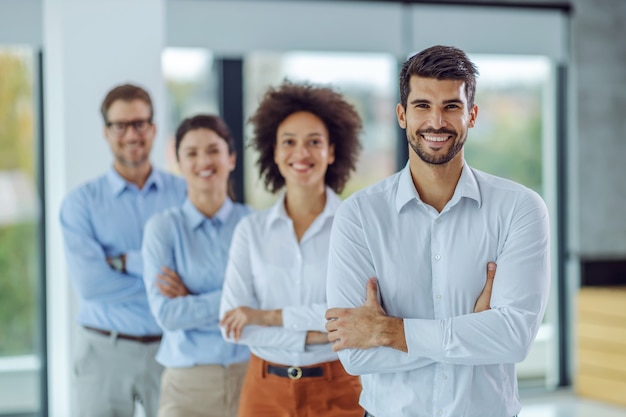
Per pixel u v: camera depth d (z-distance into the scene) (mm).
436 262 3002
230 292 3855
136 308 5027
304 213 3898
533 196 3004
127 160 5215
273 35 6902
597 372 7598
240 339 3764
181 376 4332
